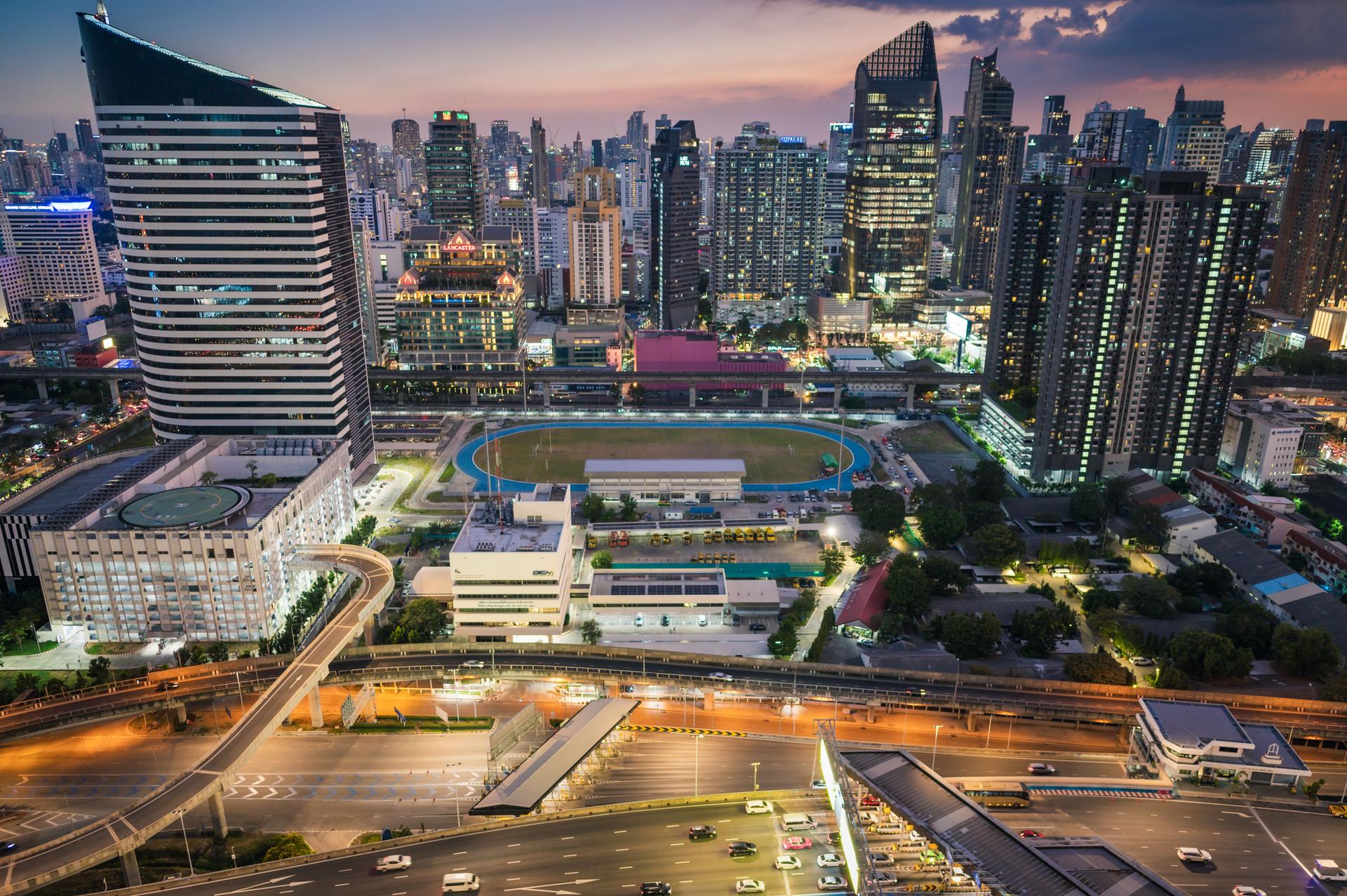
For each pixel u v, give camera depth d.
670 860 143.62
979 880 131.50
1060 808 160.12
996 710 191.25
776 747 186.38
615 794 169.00
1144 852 148.88
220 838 157.12
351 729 192.62
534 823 153.62
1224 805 161.75
